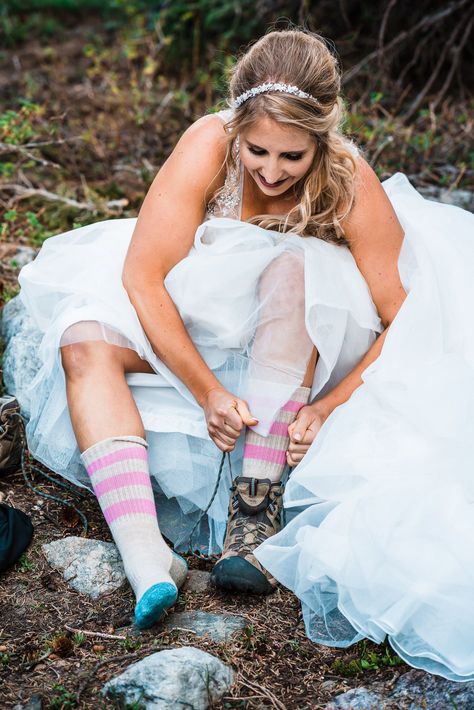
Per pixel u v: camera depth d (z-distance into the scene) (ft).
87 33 22.99
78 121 17.06
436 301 7.66
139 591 6.64
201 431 7.64
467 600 6.44
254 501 7.33
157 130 16.93
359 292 7.72
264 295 7.48
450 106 18.02
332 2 19.56
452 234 8.35
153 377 7.79
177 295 7.66
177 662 6.13
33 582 7.30
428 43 18.78
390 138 14.53
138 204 14.15
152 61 19.43
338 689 6.36
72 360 7.48
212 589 7.32
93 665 6.44
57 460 7.85
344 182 7.52
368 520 6.70
